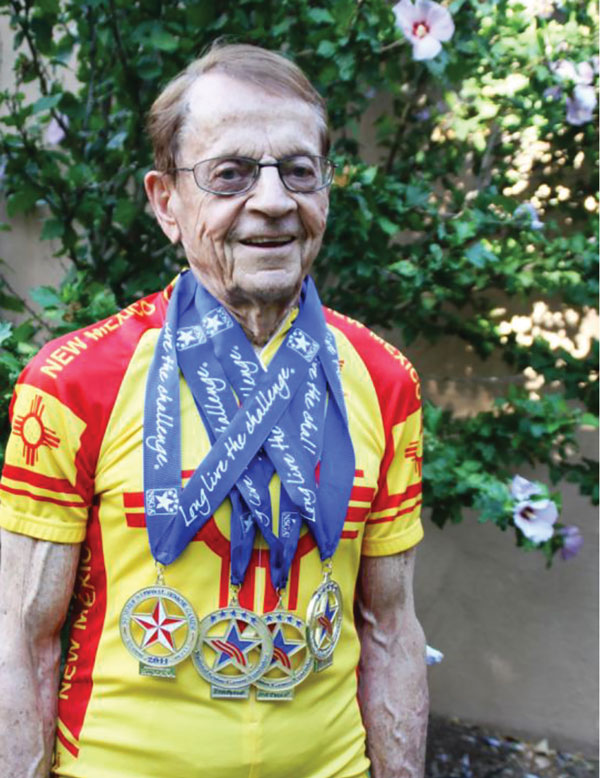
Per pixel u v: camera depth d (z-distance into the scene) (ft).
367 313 8.27
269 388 3.72
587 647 8.89
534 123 7.90
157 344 3.77
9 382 5.70
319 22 6.87
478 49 7.29
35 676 3.73
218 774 3.60
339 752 3.95
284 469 3.63
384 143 8.40
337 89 7.39
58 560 3.67
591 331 8.33
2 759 3.62
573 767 8.70
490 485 7.00
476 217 7.40
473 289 8.05
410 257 7.75
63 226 7.40
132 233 7.80
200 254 3.71
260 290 3.59
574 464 8.37
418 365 9.02
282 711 3.69
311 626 3.68
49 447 3.58
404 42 6.82
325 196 3.76
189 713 3.60
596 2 7.74
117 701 3.64
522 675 9.17
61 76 9.14
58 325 6.73
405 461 4.16
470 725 9.41
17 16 7.06
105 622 3.69
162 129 3.74
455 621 9.37
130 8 7.08
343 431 3.86
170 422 3.62
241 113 3.50
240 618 3.58
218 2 7.06
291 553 3.61
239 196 3.51
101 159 7.72
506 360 8.33
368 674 4.33
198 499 3.52
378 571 4.21
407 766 4.30
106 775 3.62
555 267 7.51
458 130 8.02
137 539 3.58
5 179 7.58
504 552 9.11
